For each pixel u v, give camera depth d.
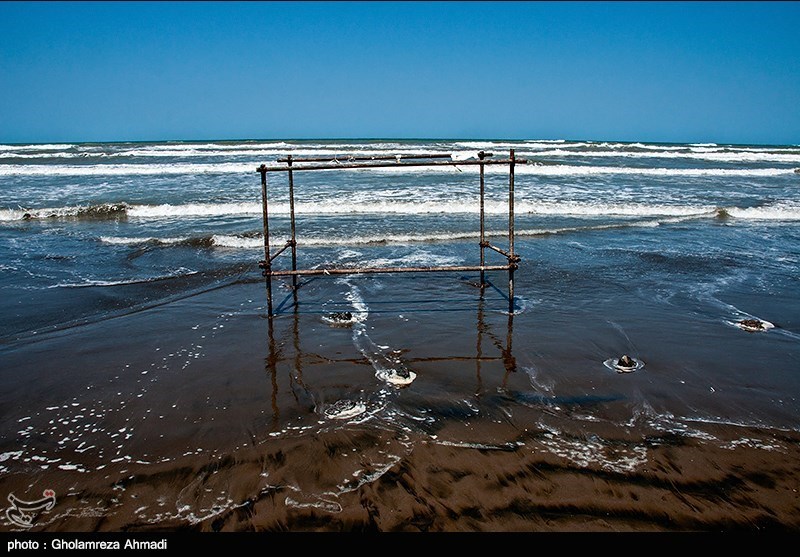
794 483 3.30
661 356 5.36
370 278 8.59
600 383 4.73
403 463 3.51
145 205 14.63
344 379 4.84
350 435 3.84
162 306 7.09
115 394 4.53
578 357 5.35
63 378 4.85
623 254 10.16
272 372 5.00
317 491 3.23
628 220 13.79
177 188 18.06
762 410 4.23
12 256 9.94
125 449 3.69
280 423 4.03
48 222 13.41
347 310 6.96
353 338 5.91
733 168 27.48
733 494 3.20
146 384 4.73
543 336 5.96
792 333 6.01
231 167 24.02
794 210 14.62
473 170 23.78
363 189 17.62
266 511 3.06
